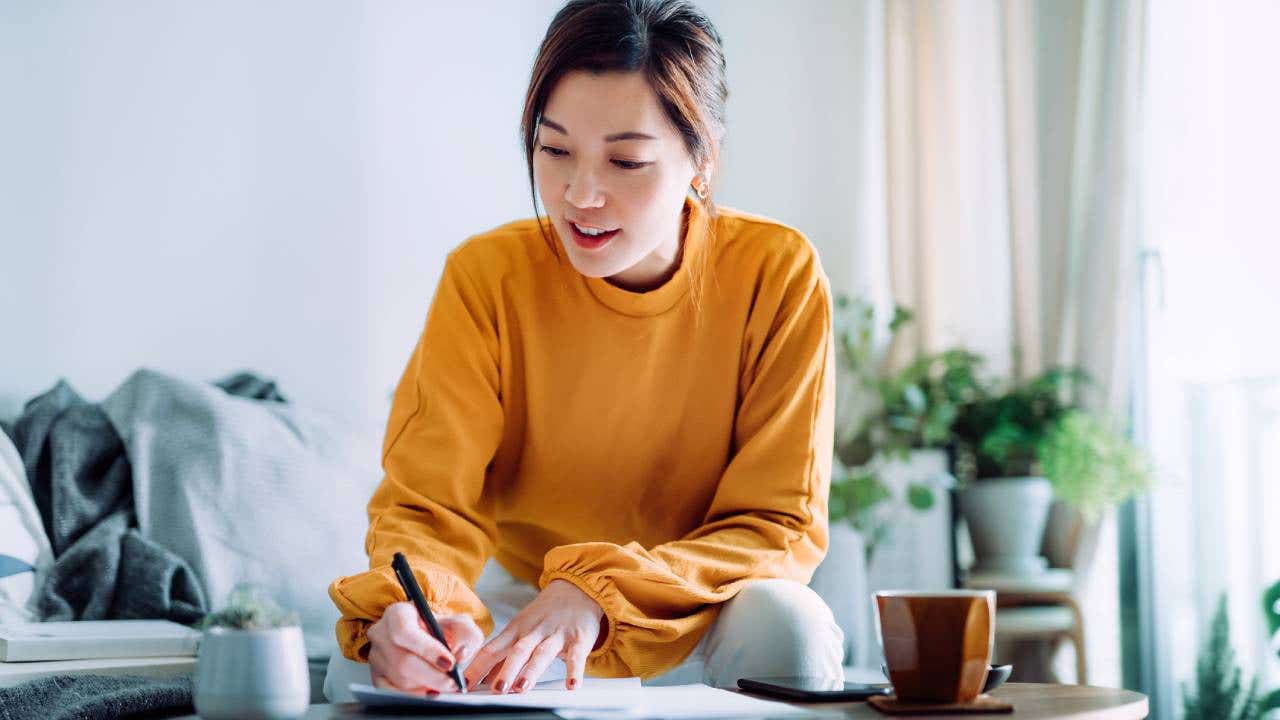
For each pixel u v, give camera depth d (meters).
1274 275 2.46
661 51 1.16
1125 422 2.67
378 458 2.30
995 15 3.01
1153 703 2.63
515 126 2.84
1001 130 3.00
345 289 2.62
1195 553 2.61
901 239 3.14
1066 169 2.83
